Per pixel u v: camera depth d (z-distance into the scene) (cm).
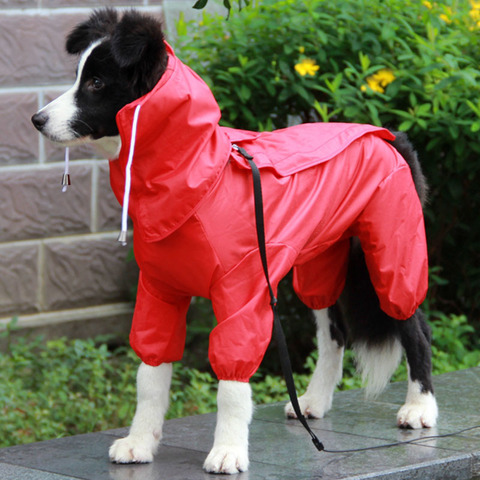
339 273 671
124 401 837
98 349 967
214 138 534
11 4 989
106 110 530
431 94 897
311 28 902
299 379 895
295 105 966
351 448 598
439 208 1008
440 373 879
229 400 530
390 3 922
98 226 1059
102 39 527
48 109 533
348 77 917
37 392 848
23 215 1012
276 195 555
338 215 598
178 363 944
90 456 595
